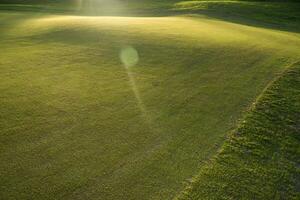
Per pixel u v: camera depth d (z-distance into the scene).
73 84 11.37
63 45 16.16
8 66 12.87
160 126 9.08
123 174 7.07
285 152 8.56
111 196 6.44
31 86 11.00
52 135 8.25
